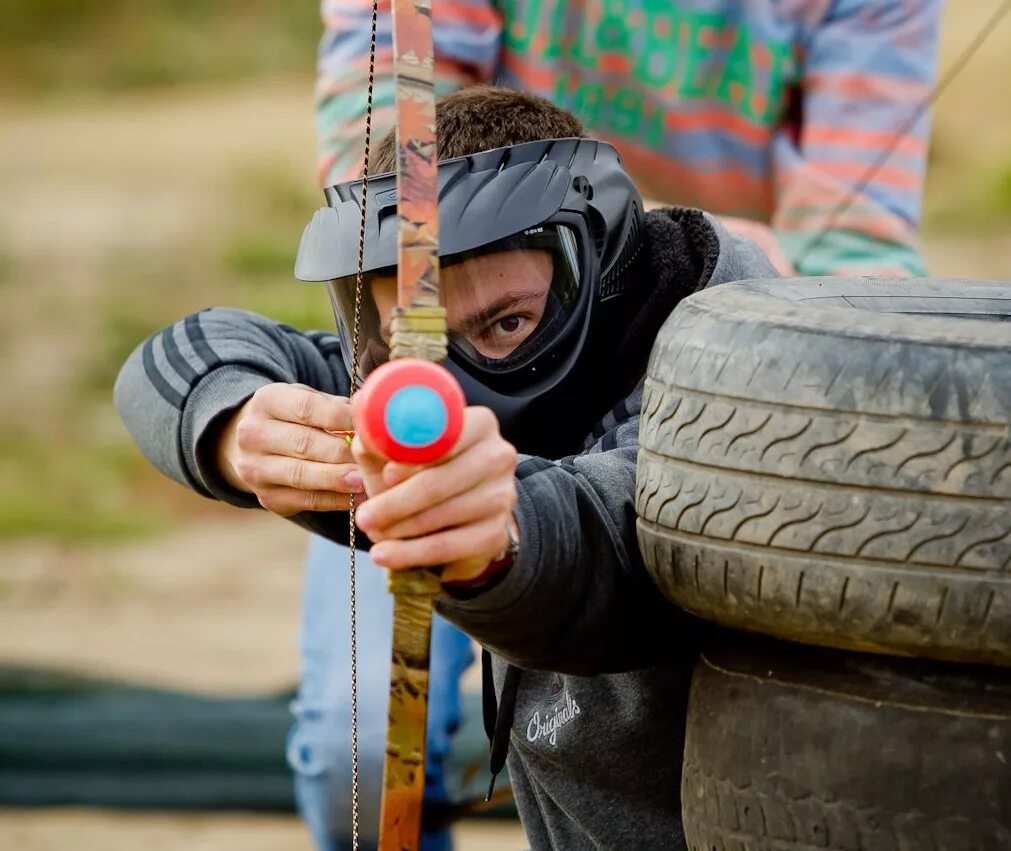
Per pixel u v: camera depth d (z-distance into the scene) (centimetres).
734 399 427
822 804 427
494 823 1218
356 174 800
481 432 387
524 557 432
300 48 5072
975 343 406
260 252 3581
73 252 3566
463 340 526
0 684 1556
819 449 411
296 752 802
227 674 1617
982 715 414
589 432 560
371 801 772
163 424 573
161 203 3897
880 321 420
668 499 443
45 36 5138
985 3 4378
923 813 416
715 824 455
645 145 814
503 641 453
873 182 795
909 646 411
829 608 414
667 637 491
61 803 1274
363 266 517
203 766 1314
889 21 791
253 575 2070
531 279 527
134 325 3178
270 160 4209
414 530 390
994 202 3441
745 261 575
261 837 1217
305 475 486
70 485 2458
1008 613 399
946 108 3916
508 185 520
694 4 786
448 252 511
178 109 4656
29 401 2828
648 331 559
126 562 2123
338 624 789
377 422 374
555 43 797
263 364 580
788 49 791
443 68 800
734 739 446
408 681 403
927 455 402
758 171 812
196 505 2416
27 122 4541
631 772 550
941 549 401
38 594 1975
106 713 1423
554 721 558
